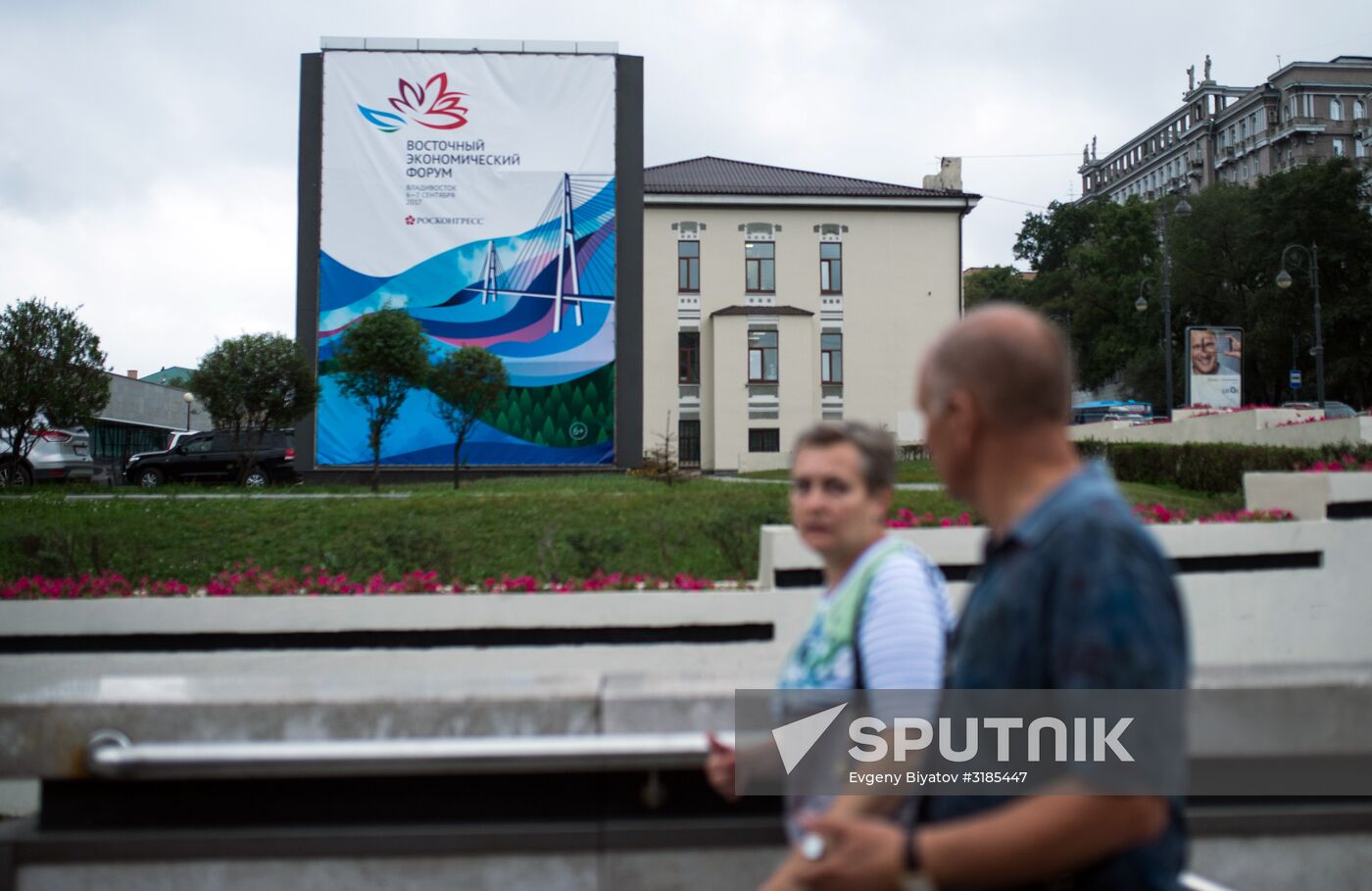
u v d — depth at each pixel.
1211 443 17.03
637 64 28.34
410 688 2.83
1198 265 52.44
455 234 27.72
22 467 24.64
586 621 7.48
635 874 2.70
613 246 28.06
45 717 2.71
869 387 40.06
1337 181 49.09
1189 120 93.75
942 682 1.98
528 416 27.84
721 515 11.84
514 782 2.74
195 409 60.78
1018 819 1.52
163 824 2.71
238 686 2.85
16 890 2.66
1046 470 1.72
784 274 40.16
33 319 22.05
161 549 12.14
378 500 14.43
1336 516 8.55
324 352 27.20
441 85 27.77
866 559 2.34
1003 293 67.00
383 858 2.68
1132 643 1.45
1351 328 49.28
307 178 27.45
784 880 1.79
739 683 2.84
